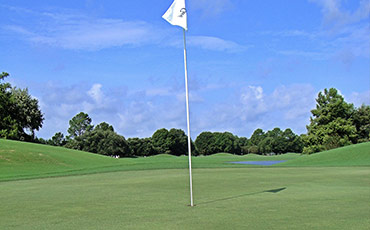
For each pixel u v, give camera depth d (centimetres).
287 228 760
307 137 6153
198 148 14175
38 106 7444
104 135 10138
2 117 6719
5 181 2125
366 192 1333
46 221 888
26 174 2714
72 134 12469
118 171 2803
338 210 966
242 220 849
